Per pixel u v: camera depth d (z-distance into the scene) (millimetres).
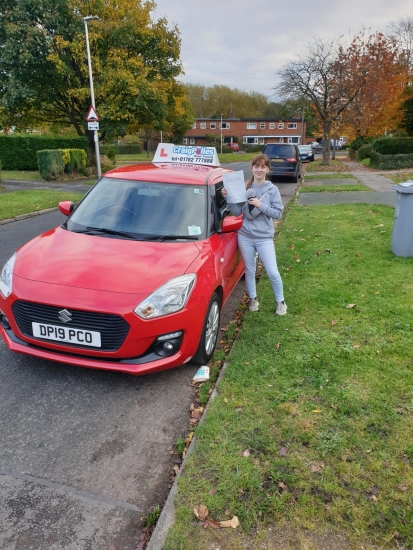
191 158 5887
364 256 6691
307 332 4262
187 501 2312
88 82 23406
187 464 2559
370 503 2312
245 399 3184
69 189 17016
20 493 2447
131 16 23578
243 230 4559
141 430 3004
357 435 2803
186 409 3244
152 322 3143
